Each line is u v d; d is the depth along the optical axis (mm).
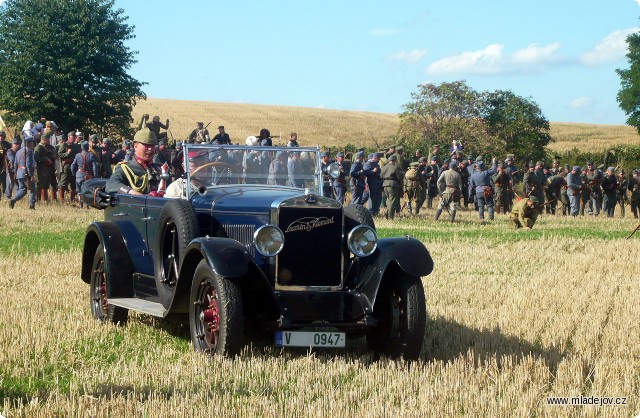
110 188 10055
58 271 13453
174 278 8461
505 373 7066
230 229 8258
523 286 12547
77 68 47531
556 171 36062
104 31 49000
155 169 10438
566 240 19812
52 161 26438
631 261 16016
